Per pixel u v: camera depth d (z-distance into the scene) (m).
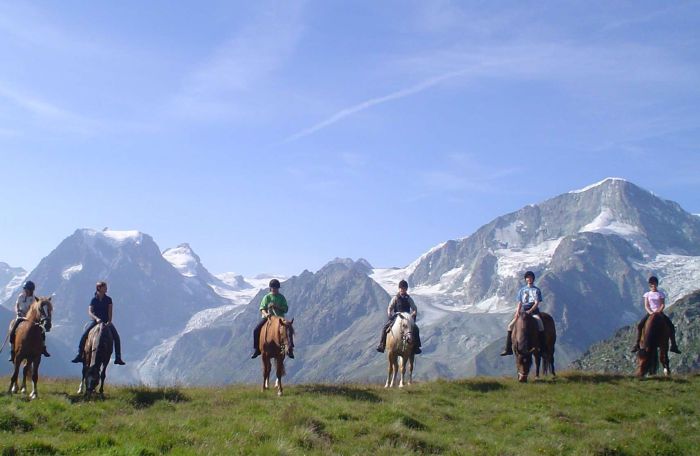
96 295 25.59
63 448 16.33
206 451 16.31
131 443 16.47
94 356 24.00
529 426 21.88
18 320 24.67
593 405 25.14
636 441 20.05
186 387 28.17
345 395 25.14
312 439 18.05
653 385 28.98
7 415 18.64
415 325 28.95
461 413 23.52
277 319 26.41
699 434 21.55
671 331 31.44
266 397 24.39
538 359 31.61
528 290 31.39
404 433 19.20
